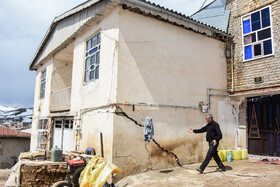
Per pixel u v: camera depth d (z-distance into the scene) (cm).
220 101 937
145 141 673
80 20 905
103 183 509
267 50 857
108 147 666
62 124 1122
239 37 959
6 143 1855
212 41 953
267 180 566
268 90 832
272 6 854
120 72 690
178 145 787
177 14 793
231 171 671
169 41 815
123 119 678
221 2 1079
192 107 841
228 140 931
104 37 778
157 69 771
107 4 714
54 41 1180
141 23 753
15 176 721
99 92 773
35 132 1430
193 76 866
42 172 704
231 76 966
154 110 745
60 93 1151
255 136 940
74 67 1000
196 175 639
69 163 605
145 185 577
